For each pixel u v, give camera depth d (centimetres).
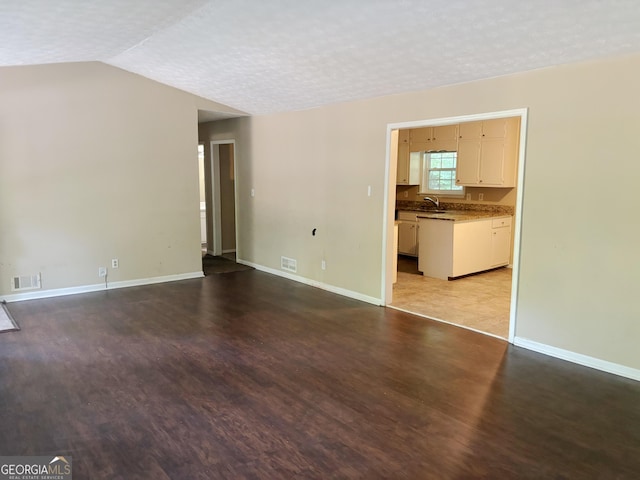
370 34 362
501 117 392
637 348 330
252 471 230
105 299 533
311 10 342
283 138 627
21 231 516
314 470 231
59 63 516
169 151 606
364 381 330
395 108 477
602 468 234
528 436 262
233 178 814
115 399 301
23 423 272
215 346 394
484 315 482
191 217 635
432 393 313
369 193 515
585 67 338
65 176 536
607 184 334
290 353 380
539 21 301
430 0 302
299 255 623
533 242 379
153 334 421
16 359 363
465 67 384
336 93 508
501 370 349
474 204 750
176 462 237
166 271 623
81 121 539
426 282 626
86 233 557
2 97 489
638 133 317
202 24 392
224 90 576
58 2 313
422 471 231
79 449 247
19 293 523
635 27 287
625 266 331
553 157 361
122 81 561
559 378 336
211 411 287
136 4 338
